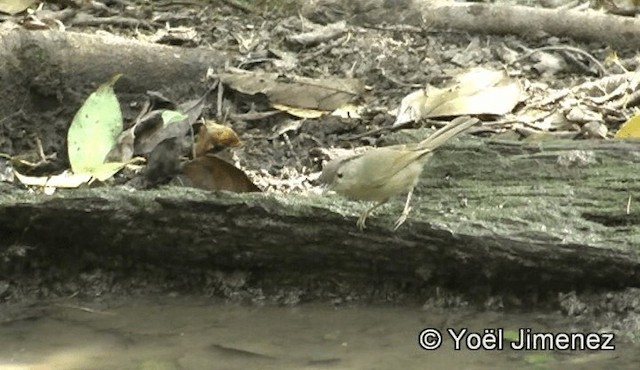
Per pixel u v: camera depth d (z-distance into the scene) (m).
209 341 7.19
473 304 7.62
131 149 9.59
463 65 11.98
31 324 7.57
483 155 8.38
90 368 6.78
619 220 7.69
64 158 9.98
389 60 11.97
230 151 9.84
